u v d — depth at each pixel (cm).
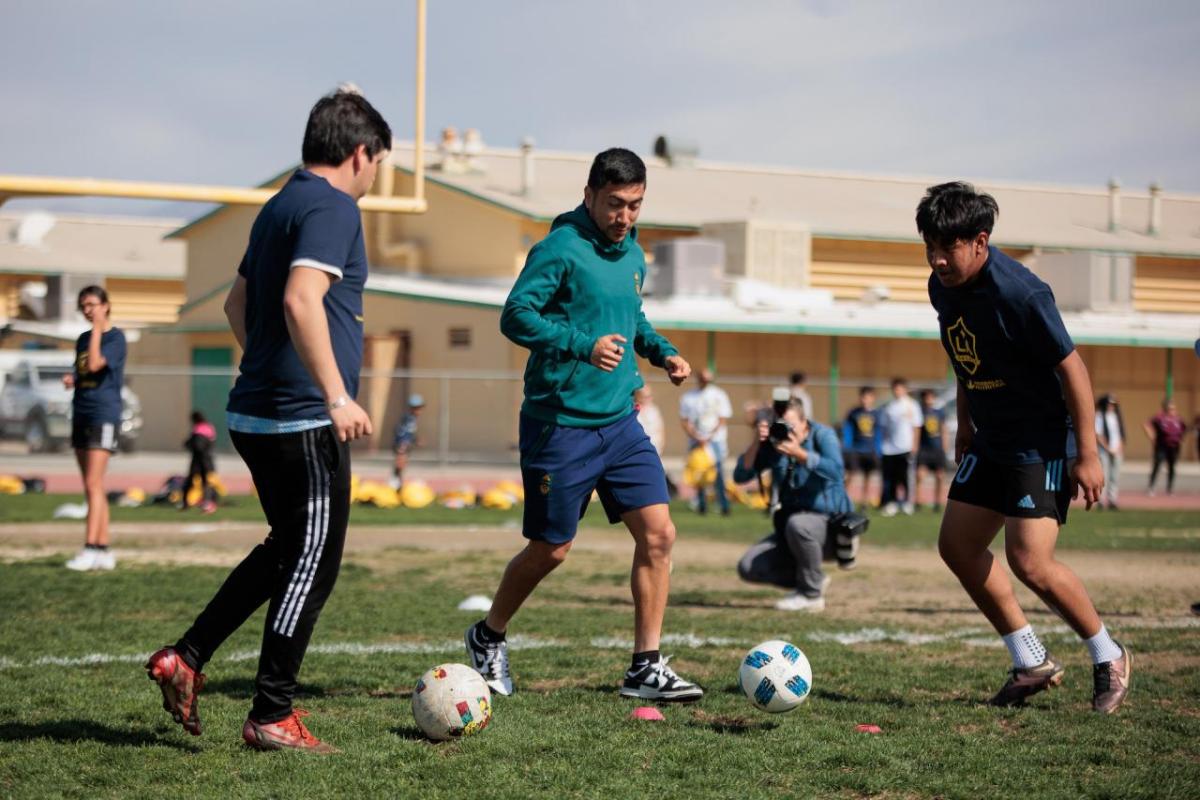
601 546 1525
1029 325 561
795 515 1002
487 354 3112
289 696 512
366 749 512
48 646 755
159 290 4725
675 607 1005
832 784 477
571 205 3375
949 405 3036
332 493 503
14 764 487
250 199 1617
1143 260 4238
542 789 464
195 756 500
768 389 3259
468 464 3067
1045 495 586
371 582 1112
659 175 4169
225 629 510
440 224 3488
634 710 588
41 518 1736
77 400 1120
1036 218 4500
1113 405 2362
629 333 616
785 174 4444
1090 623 601
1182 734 557
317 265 476
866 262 3831
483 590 1058
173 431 3588
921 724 572
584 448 605
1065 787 475
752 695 576
